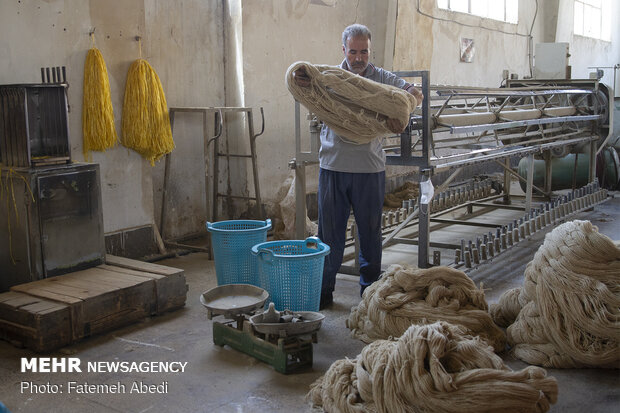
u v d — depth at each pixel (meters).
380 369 2.22
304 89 2.95
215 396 2.57
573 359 2.78
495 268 4.51
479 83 9.31
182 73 5.24
